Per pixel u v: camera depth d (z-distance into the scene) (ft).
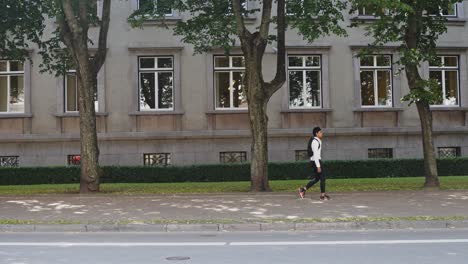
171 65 82.02
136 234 33.96
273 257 25.58
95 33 80.43
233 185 64.34
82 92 56.24
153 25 81.00
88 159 55.93
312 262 24.32
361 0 47.19
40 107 80.28
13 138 79.00
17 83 81.35
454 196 49.55
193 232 34.60
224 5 61.67
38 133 79.92
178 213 40.57
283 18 57.41
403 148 83.20
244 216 38.70
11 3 60.54
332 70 82.99
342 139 82.23
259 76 55.47
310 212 40.29
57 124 80.18
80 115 56.39
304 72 83.25
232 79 82.38
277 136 80.89
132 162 79.87
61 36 57.00
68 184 72.43
